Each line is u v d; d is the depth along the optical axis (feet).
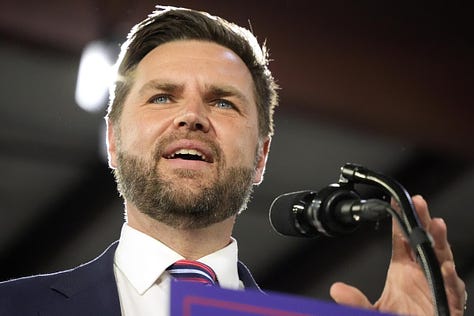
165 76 17.69
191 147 16.90
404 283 15.43
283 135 43.62
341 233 14.12
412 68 43.57
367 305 14.10
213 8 38.75
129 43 18.63
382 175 14.06
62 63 38.91
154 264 16.90
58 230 45.47
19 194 44.55
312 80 41.60
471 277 50.16
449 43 44.11
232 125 17.43
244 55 18.85
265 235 47.11
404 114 43.86
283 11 40.47
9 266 45.98
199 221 16.90
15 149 42.34
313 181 46.09
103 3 37.37
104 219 45.32
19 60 38.83
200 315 11.30
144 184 16.88
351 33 42.16
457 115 44.55
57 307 16.34
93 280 16.84
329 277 48.96
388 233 48.37
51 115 41.06
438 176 46.57
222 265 17.38
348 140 44.21
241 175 17.33
